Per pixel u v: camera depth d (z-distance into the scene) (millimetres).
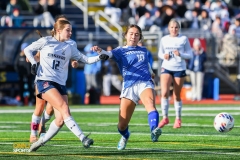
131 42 27203
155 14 83312
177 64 38156
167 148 27875
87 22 88375
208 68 75938
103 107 59312
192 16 83250
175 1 87562
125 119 26812
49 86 25828
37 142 26141
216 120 30500
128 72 26812
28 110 55500
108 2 89500
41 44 26281
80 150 27172
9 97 64375
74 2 90625
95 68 71250
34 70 26125
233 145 28953
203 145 28969
